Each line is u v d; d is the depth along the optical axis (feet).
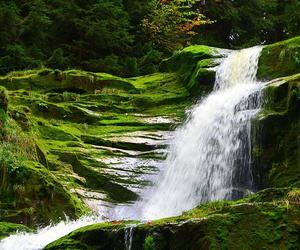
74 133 50.01
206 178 44.24
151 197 44.42
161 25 85.61
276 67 54.39
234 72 57.98
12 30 70.33
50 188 37.83
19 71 65.10
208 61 60.39
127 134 51.29
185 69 64.08
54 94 57.88
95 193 43.06
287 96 40.45
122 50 80.12
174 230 22.43
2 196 36.73
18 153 39.96
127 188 44.39
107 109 56.59
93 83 62.13
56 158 44.83
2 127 40.81
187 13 88.84
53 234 33.17
